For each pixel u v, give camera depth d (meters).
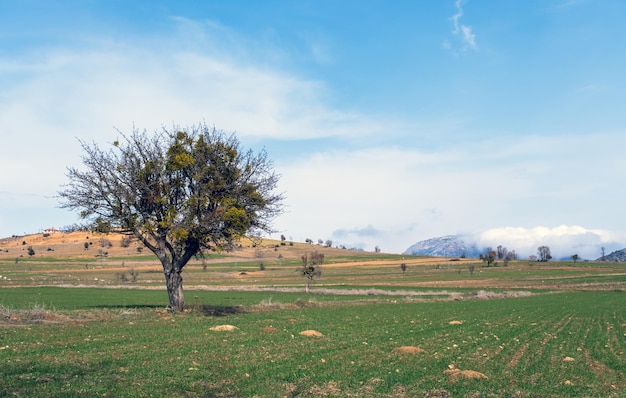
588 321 44.12
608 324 41.81
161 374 17.27
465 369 20.34
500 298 80.50
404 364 20.78
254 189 41.56
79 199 38.78
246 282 129.38
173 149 39.56
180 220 38.91
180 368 18.38
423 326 36.72
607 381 18.98
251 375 17.80
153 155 40.47
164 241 40.91
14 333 26.11
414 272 171.25
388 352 23.81
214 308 45.44
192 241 40.50
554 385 17.89
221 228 39.81
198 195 39.50
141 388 15.27
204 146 40.59
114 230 40.41
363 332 32.03
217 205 39.94
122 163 40.03
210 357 21.03
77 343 23.52
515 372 20.03
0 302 54.81
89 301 60.22
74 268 175.00
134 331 28.80
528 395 16.30
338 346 25.31
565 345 28.47
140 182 39.34
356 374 18.45
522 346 27.47
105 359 19.61
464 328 35.94
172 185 39.97
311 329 32.91
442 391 16.30
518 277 146.12
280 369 18.89
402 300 72.19
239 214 38.72
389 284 121.62
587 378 19.38
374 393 15.95
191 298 72.38
